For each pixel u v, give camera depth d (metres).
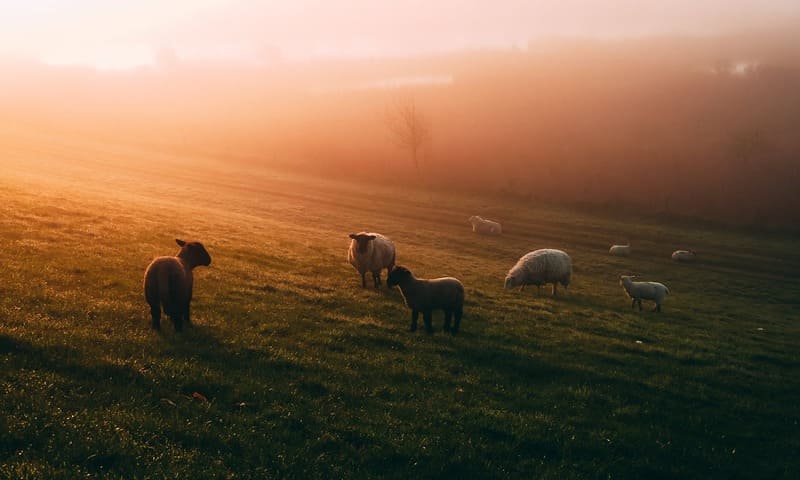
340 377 12.07
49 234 21.50
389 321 17.92
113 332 11.99
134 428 8.12
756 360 20.44
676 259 47.81
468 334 17.56
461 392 12.46
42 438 7.40
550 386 13.95
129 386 9.49
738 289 39.91
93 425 7.91
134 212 33.03
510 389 13.27
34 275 15.62
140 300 15.28
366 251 22.39
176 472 7.20
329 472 8.12
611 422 11.91
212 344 12.48
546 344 17.67
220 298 16.98
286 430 9.05
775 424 13.49
